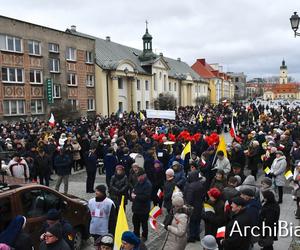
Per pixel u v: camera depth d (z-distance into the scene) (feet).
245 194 21.91
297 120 88.53
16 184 26.16
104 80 155.43
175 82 238.89
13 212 24.17
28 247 18.70
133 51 216.33
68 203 28.27
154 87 204.54
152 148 41.98
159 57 206.90
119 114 122.31
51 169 56.24
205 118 106.32
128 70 167.32
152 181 39.11
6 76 107.76
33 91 118.11
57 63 130.11
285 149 50.47
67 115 113.80
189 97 265.13
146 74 192.24
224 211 25.11
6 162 50.47
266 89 591.78
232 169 35.63
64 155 46.60
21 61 113.19
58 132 73.46
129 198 34.63
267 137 55.16
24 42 114.52
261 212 24.29
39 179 52.26
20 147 52.95
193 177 31.22
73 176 59.57
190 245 30.42
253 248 28.53
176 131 76.38
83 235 29.81
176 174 34.71
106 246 17.37
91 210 26.73
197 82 279.28
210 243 19.58
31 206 25.53
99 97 153.69
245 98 507.30
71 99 137.49
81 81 143.74
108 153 46.09
